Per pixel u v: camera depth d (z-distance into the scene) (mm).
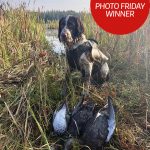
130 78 1434
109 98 953
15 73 1175
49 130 965
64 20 1126
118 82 1381
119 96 1232
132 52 1629
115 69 1539
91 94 1151
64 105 956
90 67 1160
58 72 1235
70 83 1137
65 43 1139
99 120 914
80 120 937
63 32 1106
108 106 938
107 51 1663
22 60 1235
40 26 1797
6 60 1283
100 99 1112
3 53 1324
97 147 900
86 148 902
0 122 954
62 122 923
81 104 983
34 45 1513
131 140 957
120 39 1779
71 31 1117
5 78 1139
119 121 1039
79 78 1187
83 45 1137
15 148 867
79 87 1172
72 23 1120
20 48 1407
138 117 1099
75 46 1136
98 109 1004
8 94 1049
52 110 1037
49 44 1720
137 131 1018
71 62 1170
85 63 1145
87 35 1838
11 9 1729
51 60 1344
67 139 907
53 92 1114
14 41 1497
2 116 968
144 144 962
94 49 1185
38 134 945
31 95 1044
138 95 1222
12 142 885
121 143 940
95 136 895
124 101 1187
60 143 931
